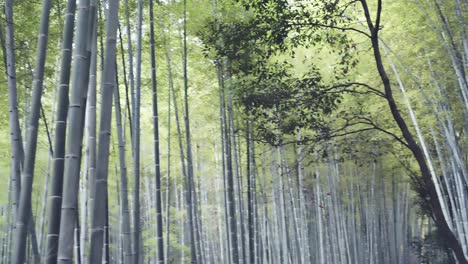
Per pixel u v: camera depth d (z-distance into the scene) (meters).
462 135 15.90
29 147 6.78
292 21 8.59
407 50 14.28
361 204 23.47
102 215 5.22
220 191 21.86
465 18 11.73
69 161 5.14
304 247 20.05
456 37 12.49
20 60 10.95
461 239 14.71
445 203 15.40
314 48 15.47
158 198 11.50
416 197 21.50
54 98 13.77
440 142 16.72
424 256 19.62
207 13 12.22
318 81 8.77
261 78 8.77
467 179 13.20
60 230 5.02
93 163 7.46
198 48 13.66
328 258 21.78
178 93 16.47
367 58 14.73
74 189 5.11
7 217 15.97
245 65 8.80
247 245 18.45
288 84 8.85
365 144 15.09
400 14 13.08
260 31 8.53
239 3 11.14
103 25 10.57
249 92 8.77
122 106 18.02
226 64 10.23
